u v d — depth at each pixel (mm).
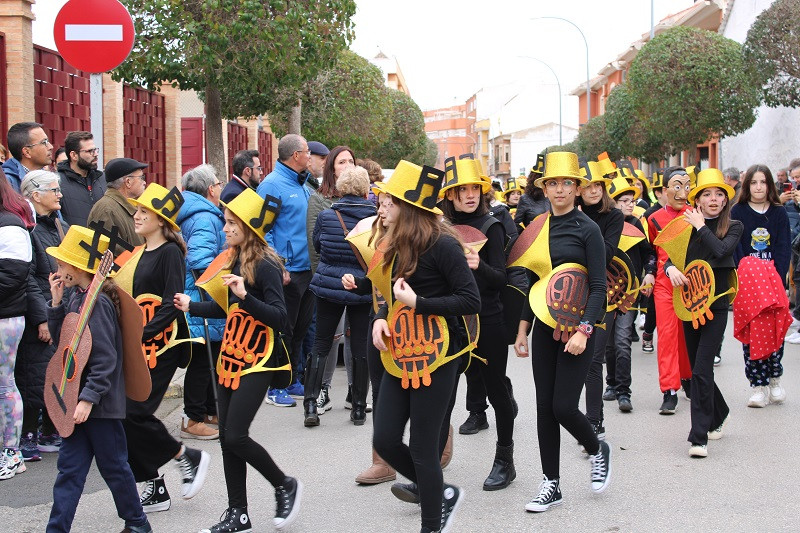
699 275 6465
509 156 90938
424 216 4395
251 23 10492
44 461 6496
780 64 20812
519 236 5551
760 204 7941
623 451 6641
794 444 6750
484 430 7316
